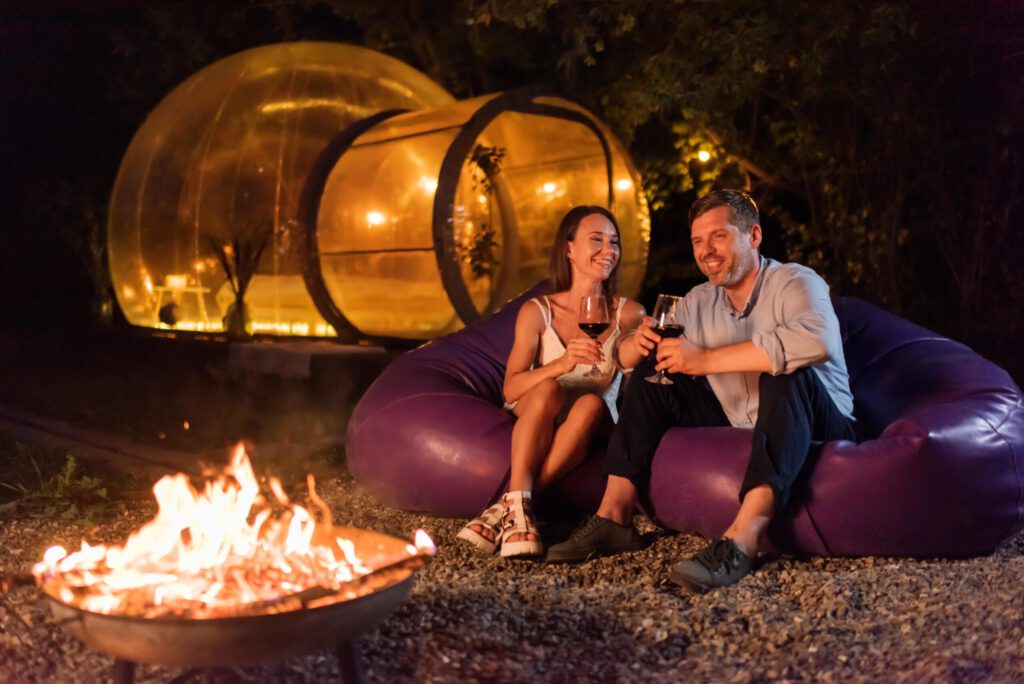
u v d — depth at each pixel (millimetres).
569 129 8664
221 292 9727
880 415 4270
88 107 12703
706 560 3365
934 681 2639
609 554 3783
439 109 8617
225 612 2170
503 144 8953
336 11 11133
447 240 7637
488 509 3879
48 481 5148
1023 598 3229
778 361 3494
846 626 3037
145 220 9906
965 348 4426
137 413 7316
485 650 2896
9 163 13102
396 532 4230
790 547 3617
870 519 3549
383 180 8367
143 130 10383
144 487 5156
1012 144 8648
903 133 8867
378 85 10039
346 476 5418
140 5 11531
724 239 3824
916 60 8359
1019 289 8859
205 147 9711
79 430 7027
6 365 10336
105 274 11867
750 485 3475
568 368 3932
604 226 4172
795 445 3484
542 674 2748
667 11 8836
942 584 3379
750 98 9602
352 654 2432
